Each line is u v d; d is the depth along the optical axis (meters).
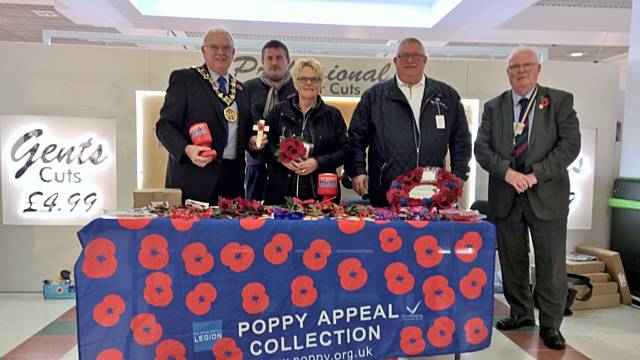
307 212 2.18
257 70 4.01
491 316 2.12
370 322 2.03
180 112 2.58
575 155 2.67
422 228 2.05
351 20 6.34
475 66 4.09
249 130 2.83
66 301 3.62
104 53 3.83
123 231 1.87
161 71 3.90
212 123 2.61
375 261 2.02
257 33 6.75
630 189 3.78
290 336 1.98
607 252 3.76
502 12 5.72
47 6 6.32
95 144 3.87
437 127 2.81
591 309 3.56
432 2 6.36
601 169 4.14
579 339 2.91
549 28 6.46
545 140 2.71
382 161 2.83
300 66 2.66
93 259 1.85
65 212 3.87
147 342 1.89
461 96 4.10
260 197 3.20
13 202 3.81
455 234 2.07
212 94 2.62
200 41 4.07
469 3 5.43
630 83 3.77
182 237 1.89
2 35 8.26
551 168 2.64
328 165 2.66
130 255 1.88
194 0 6.09
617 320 3.30
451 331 2.09
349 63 4.05
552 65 4.08
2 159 3.77
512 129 2.79
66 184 3.85
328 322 2.00
